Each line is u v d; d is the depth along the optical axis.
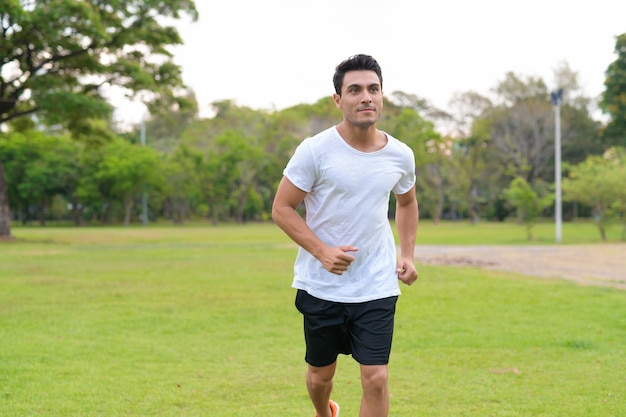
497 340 6.70
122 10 25.52
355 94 3.24
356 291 3.28
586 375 5.30
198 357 5.95
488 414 4.29
